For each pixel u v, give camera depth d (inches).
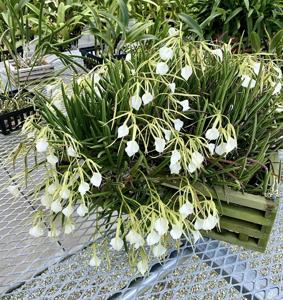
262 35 70.2
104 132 26.1
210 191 28.2
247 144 30.0
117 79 27.6
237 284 28.5
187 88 28.6
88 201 27.6
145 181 27.9
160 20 51.4
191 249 31.7
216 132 25.7
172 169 25.8
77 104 26.9
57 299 29.9
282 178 31.0
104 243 28.9
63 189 25.5
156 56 28.5
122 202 26.7
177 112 25.9
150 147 28.1
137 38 39.2
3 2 50.8
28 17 52.8
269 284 28.3
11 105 52.7
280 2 75.2
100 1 57.3
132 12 58.6
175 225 25.2
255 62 31.3
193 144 25.8
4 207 37.5
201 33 38.5
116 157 28.1
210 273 30.0
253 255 31.7
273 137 30.9
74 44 83.0
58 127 27.0
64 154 27.7
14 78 59.5
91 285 29.0
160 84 27.4
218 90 28.0
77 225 35.2
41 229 29.0
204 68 28.7
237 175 28.5
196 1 74.7
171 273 29.9
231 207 28.5
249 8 70.7
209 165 28.1
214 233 30.3
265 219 27.9
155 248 25.6
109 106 27.6
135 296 27.9
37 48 47.6
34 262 32.0
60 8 54.9
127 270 29.8
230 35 72.1
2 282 30.9
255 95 29.2
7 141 49.8
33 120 30.6
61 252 32.7
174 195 26.7
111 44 42.0
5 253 32.8
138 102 24.9
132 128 26.2
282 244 32.7
